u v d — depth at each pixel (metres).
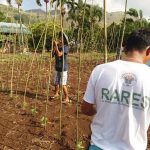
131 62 1.37
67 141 2.89
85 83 5.66
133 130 1.34
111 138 1.36
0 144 2.80
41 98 4.27
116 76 1.36
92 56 9.84
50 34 11.20
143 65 1.37
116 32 9.70
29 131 3.08
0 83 5.27
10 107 3.79
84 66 8.38
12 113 3.58
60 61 4.09
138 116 1.33
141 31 1.38
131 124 1.33
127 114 1.34
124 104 1.34
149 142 2.94
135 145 1.33
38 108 3.79
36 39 12.48
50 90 4.80
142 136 1.35
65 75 4.07
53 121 3.35
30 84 5.27
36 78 5.86
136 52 1.37
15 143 2.84
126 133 1.34
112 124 1.36
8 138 2.92
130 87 1.34
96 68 1.42
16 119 3.38
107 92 1.36
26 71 6.70
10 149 2.73
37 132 3.06
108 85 1.36
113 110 1.36
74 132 3.09
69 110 3.76
